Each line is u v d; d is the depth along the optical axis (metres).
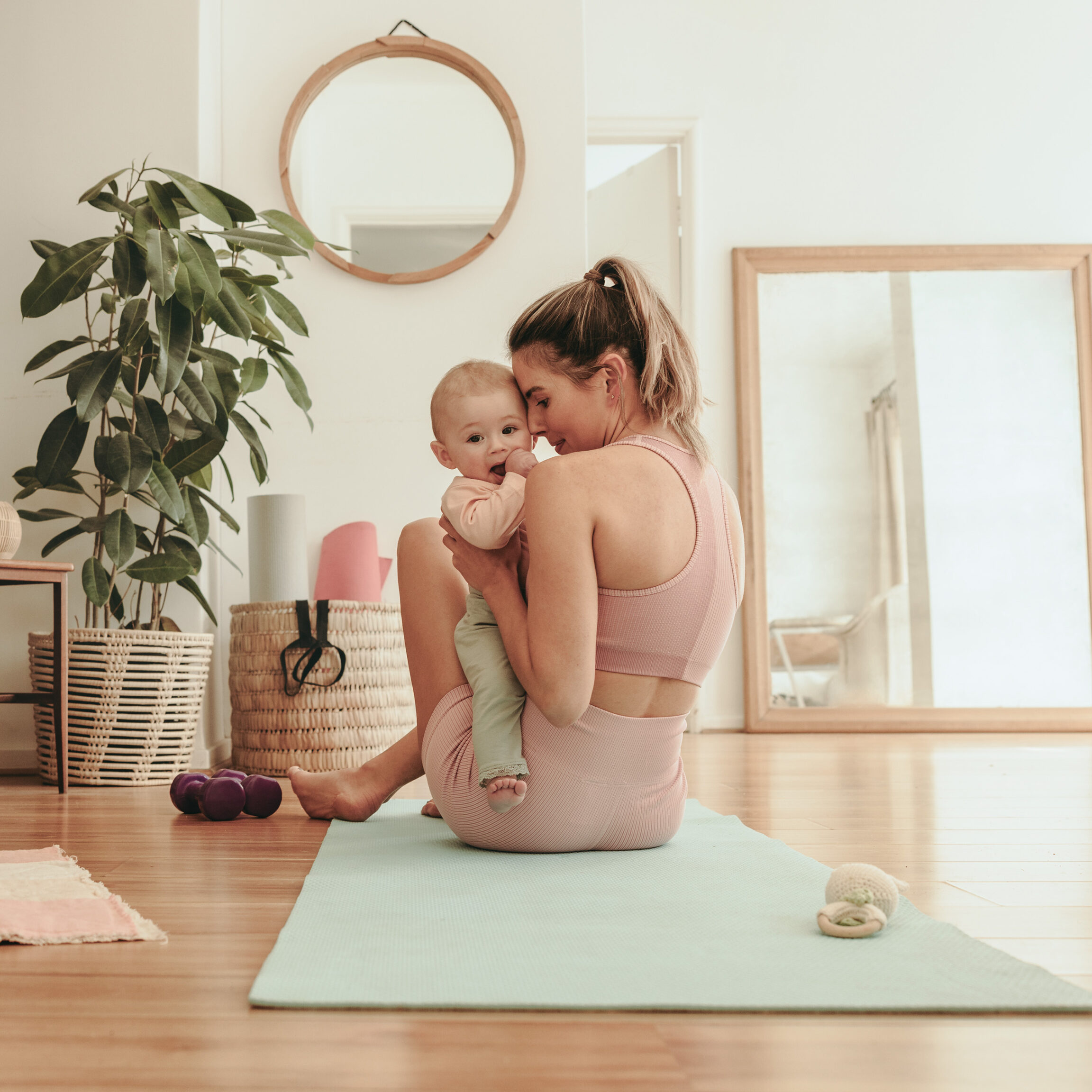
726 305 4.41
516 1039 0.75
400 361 3.20
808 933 1.02
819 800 2.14
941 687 4.27
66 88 2.96
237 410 3.15
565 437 1.34
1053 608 4.32
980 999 0.82
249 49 3.23
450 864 1.37
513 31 3.25
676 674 1.34
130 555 2.43
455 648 1.48
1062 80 4.50
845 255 4.39
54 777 2.54
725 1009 0.81
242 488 3.15
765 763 2.96
